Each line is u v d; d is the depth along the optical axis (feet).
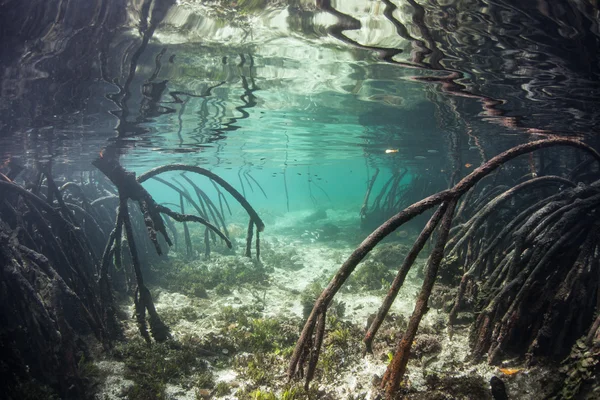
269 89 8.16
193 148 15.75
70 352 5.67
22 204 7.80
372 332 3.83
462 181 3.86
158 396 5.57
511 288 5.61
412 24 4.77
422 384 5.10
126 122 9.32
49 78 5.91
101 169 6.54
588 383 4.02
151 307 6.98
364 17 4.63
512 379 4.98
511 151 4.05
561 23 4.39
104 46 5.12
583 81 6.37
